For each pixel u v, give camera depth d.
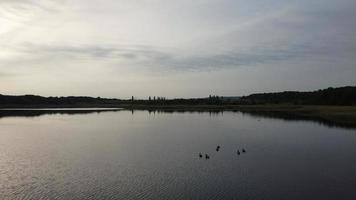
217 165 42.94
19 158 48.09
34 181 36.22
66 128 91.75
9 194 31.98
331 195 31.00
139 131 82.81
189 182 35.38
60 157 48.78
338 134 70.38
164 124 103.25
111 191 32.69
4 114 162.88
